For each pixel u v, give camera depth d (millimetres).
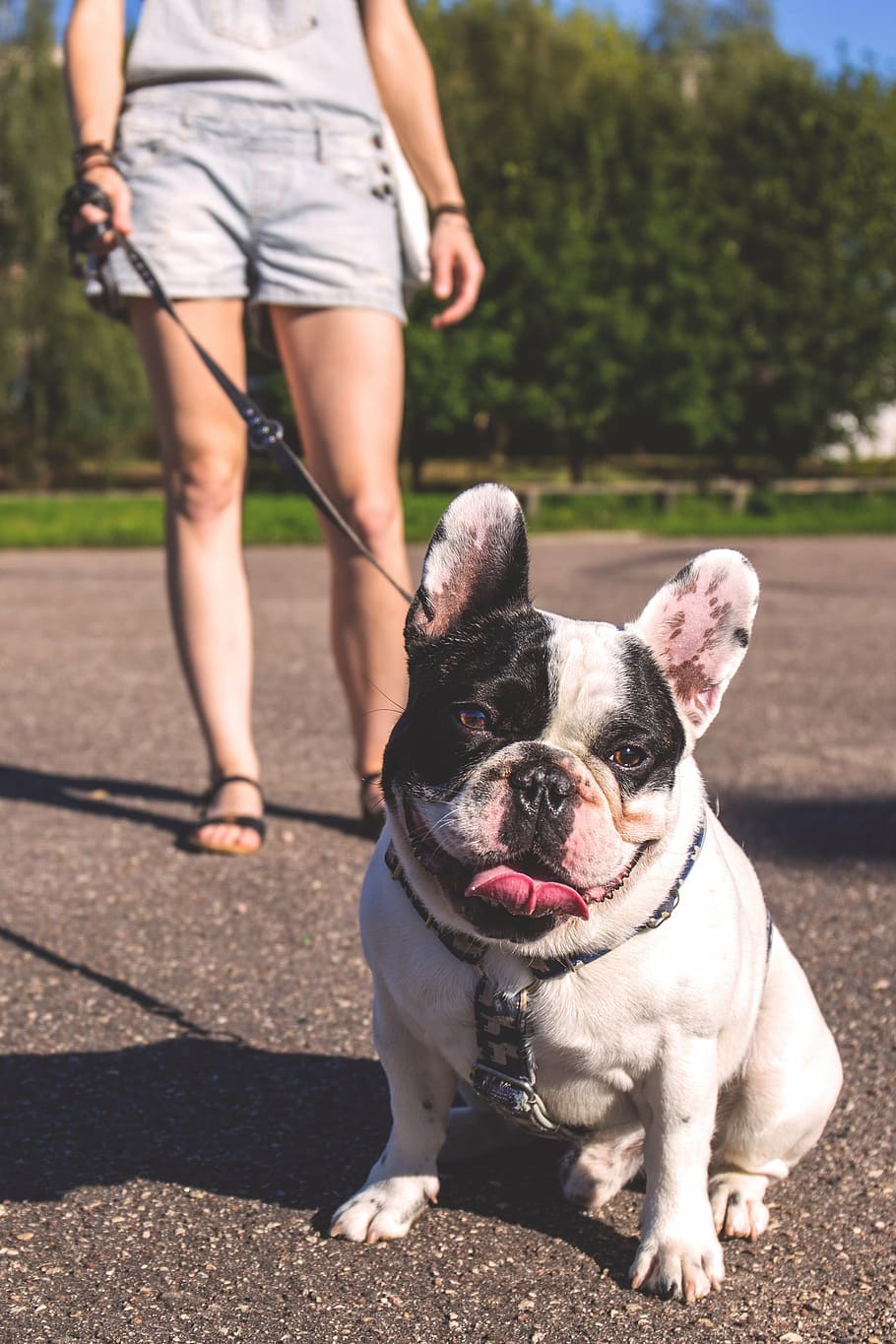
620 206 29812
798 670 7801
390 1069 2275
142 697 6820
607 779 2045
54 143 27656
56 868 4109
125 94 4145
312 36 4109
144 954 3447
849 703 6848
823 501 24203
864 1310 2045
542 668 2119
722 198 32750
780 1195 2414
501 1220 2309
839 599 11188
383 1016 2250
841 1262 2184
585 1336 1974
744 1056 2312
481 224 29234
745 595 2219
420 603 2305
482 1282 2113
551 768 1986
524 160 31516
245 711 4371
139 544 17312
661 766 2109
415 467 30406
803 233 31938
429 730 2125
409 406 28000
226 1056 2906
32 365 28766
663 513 22984
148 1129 2596
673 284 28594
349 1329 1979
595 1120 2234
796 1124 2350
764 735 6117
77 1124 2607
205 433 4121
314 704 6605
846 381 32188
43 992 3211
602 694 2102
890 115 36031
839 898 3955
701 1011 2088
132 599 11078
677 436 31219
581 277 28266
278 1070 2850
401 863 2146
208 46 4043
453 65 36312
